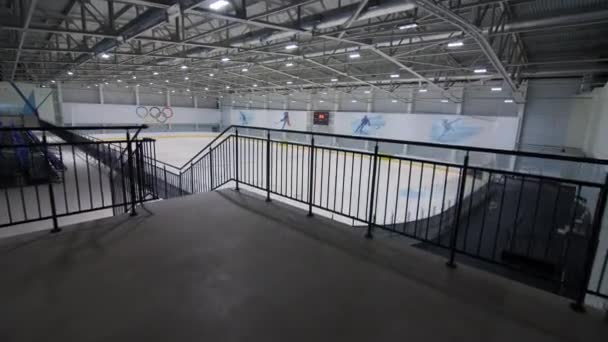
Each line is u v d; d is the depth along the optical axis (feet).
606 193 5.69
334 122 60.80
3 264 7.04
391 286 6.64
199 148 64.18
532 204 28.43
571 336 5.31
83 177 27.32
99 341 4.82
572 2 17.43
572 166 31.14
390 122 52.03
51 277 6.56
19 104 51.93
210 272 6.96
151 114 79.20
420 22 20.21
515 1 17.87
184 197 12.69
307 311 5.71
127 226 9.48
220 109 92.43
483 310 5.93
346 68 44.62
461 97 44.73
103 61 40.70
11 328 5.05
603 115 24.36
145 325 5.20
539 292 6.58
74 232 8.95
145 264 7.22
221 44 28.99
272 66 47.26
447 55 34.63
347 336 5.10
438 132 46.32
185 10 16.60
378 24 22.12
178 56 34.12
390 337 5.12
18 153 23.45
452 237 7.59
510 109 40.93
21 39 24.17
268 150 12.13
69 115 68.44
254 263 7.43
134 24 20.88
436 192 32.65
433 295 6.36
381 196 31.30
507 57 28.84
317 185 34.37
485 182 35.09
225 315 5.51
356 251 8.25
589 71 27.84
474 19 20.02
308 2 16.96
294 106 71.10
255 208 11.47
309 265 7.43
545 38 25.13
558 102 35.55
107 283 6.40
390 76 42.32
